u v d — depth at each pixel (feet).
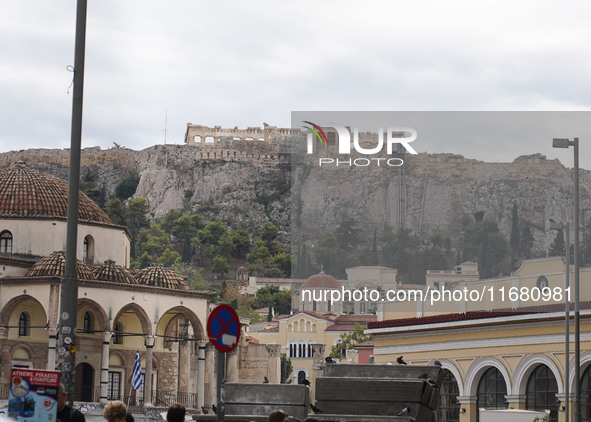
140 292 313.53
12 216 319.68
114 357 322.75
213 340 71.20
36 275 299.79
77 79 84.02
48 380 65.51
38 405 65.16
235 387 87.40
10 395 65.10
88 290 303.07
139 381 272.92
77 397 310.45
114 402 60.75
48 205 330.75
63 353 81.61
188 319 328.49
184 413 63.46
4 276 303.68
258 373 463.01
